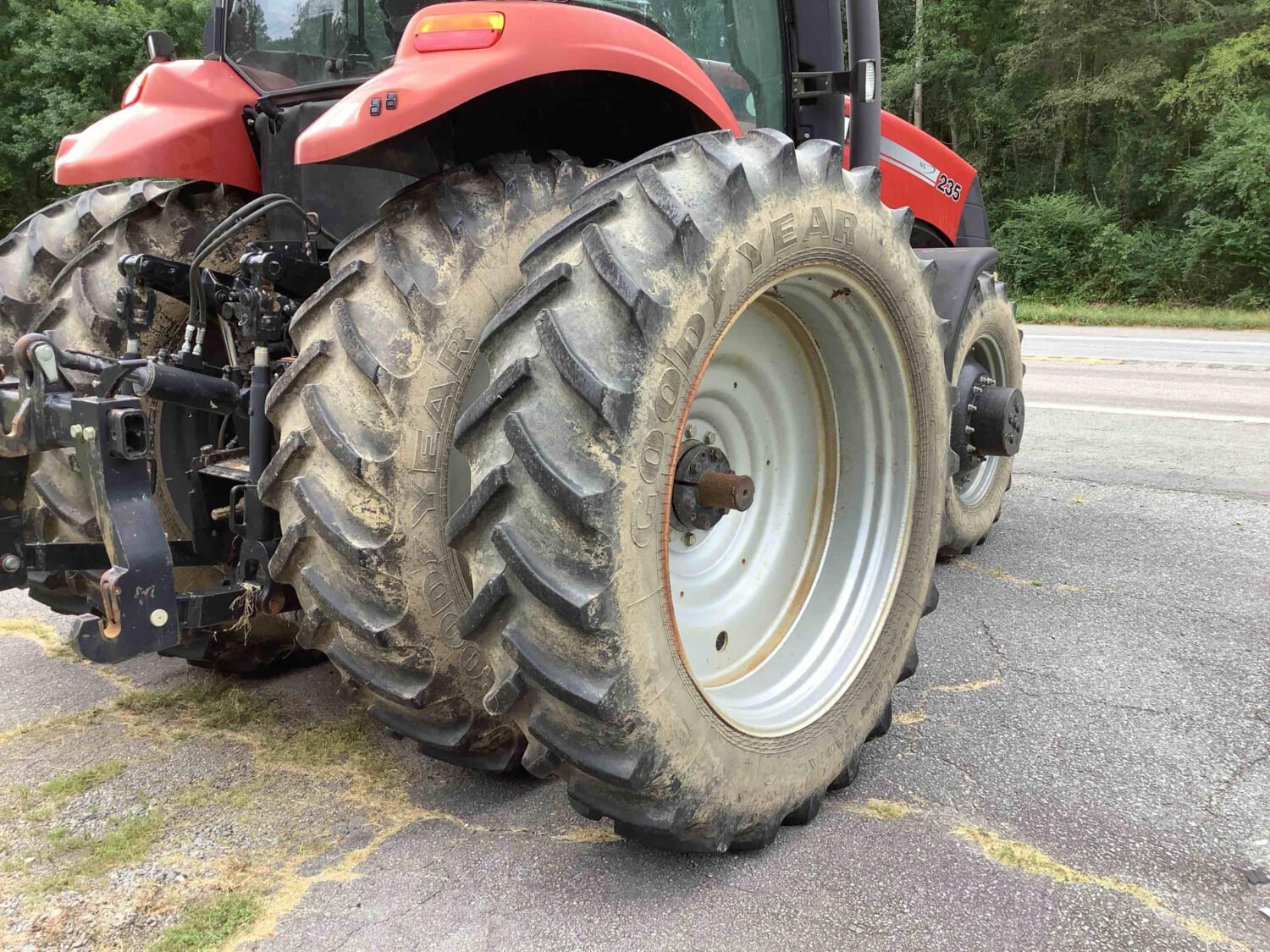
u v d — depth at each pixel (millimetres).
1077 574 3992
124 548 1912
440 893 2006
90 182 2703
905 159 4730
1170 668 3090
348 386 1978
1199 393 8461
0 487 2158
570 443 1697
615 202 1836
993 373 4547
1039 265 23844
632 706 1743
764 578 2525
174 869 2086
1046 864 2088
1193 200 23531
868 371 2492
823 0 3395
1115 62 25422
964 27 28609
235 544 2611
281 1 2898
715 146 1968
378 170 2537
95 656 1883
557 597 1664
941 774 2477
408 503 1988
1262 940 1850
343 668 2135
